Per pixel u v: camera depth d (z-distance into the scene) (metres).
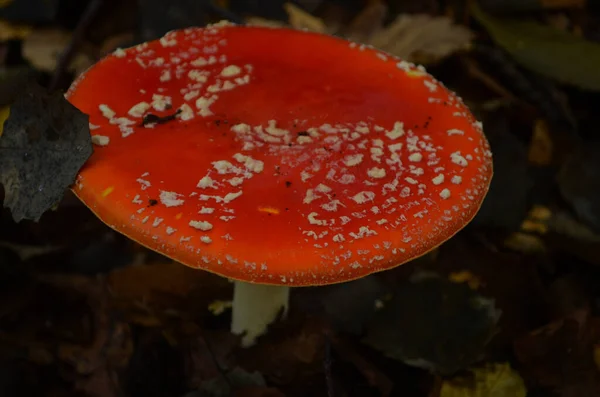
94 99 0.35
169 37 0.38
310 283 0.31
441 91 0.37
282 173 0.33
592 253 0.45
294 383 0.40
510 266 0.45
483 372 0.41
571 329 0.41
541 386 0.41
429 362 0.40
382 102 0.36
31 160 0.33
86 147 0.33
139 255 0.45
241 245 0.31
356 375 0.40
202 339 0.40
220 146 0.33
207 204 0.32
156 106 0.35
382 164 0.33
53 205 0.33
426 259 0.45
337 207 0.32
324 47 0.38
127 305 0.42
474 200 0.33
